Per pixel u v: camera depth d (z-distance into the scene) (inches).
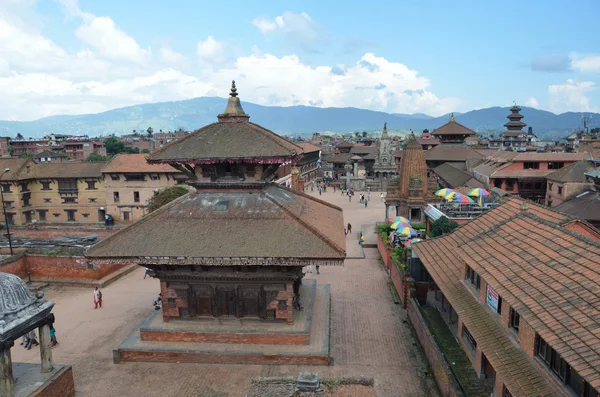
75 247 1644.9
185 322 997.8
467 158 3828.7
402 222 1740.9
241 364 930.7
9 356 731.4
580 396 500.1
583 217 1792.6
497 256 761.6
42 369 814.5
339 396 561.0
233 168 1029.8
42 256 1631.4
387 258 1681.8
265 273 948.0
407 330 1117.7
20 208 2972.4
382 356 977.5
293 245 878.4
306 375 567.8
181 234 940.0
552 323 530.9
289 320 976.9
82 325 1205.7
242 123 1045.2
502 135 5792.3
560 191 2410.2
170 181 2861.7
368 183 4434.1
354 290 1446.9
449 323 1066.1
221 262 874.1
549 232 741.9
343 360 956.0
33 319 771.4
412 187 2134.6
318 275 1625.2
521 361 616.4
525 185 2827.3
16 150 6117.1
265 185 1039.0
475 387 773.3
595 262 600.4
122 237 950.4
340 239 973.8
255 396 557.9
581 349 468.4
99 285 1553.9
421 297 1216.8
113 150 6058.1
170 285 989.2
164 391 847.7
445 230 1594.5
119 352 956.6
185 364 940.0
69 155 5497.1
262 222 943.0
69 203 3058.6
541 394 546.0
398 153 5187.0
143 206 2918.3
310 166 4972.9
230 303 989.8
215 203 1009.5
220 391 840.3
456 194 1813.5
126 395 840.3
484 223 1078.4
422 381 877.2
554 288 593.9
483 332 723.4
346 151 5856.3
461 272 952.3
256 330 957.8
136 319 1243.8
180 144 1015.6
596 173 1950.1
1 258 1562.5
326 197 3976.4
